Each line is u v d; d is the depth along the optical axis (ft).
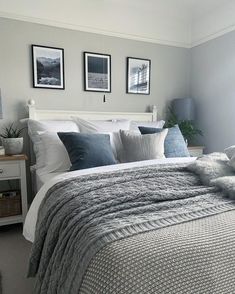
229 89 9.92
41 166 7.38
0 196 7.34
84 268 2.43
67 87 9.32
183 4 9.78
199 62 11.26
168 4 9.80
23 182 7.34
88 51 9.57
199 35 11.12
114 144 7.92
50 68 8.97
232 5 9.53
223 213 2.99
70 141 6.63
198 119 11.53
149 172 4.83
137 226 2.68
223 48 10.05
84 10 9.36
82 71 9.53
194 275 1.99
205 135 11.20
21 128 8.70
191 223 2.71
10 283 4.98
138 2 9.63
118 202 3.37
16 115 8.63
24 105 8.70
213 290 1.91
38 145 7.57
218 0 9.45
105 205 3.30
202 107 11.25
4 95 8.42
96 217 3.04
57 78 9.11
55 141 7.20
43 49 8.81
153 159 6.78
